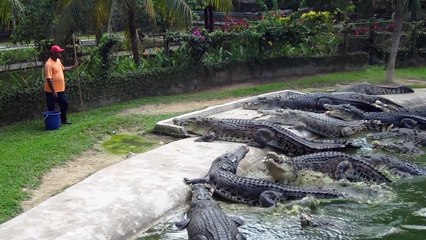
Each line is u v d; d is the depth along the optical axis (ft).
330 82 61.82
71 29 48.01
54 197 24.93
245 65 63.36
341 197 26.58
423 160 33.53
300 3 93.76
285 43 66.13
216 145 34.65
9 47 78.28
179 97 53.42
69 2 46.85
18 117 42.96
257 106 45.88
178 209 25.48
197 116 40.09
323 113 44.80
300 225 23.84
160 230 23.30
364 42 75.20
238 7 110.93
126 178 27.48
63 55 56.80
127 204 24.14
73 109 46.73
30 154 32.50
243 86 60.23
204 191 25.54
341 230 23.22
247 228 23.63
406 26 76.79
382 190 27.66
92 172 29.99
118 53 63.26
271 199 25.98
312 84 60.49
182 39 57.11
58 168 30.60
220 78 60.95
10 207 24.53
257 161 32.63
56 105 45.62
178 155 32.01
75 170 30.40
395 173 29.86
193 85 57.77
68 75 47.91
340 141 34.81
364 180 29.09
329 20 73.61
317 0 90.27
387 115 41.50
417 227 23.36
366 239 22.33
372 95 50.39
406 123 40.63
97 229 21.76
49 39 57.26
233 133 35.73
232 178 27.27
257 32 64.44
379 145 35.68
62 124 41.73
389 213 24.91
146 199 24.84
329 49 70.49
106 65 49.52
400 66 73.92
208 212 22.79
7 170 29.48
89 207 23.71
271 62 65.26
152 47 72.79
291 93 52.34
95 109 47.93
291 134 34.47
